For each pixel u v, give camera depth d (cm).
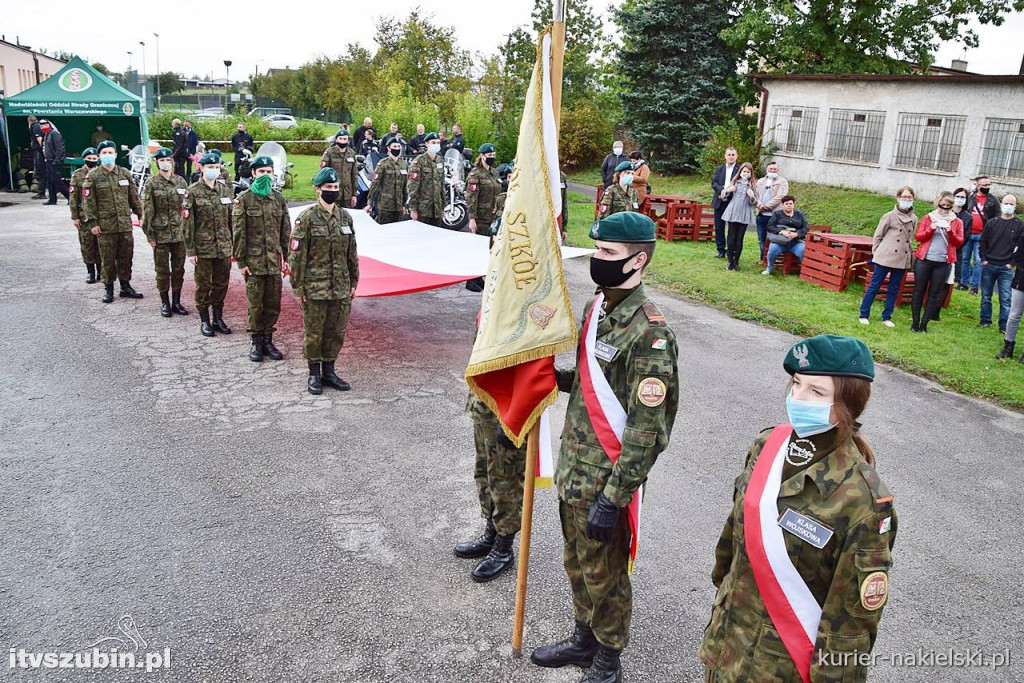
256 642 370
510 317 346
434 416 663
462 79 3275
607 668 336
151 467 551
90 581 414
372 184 1308
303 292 680
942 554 475
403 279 806
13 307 960
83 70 2041
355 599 407
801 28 2308
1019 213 1628
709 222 1584
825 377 219
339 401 693
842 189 2031
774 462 229
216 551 446
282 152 1758
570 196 2183
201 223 841
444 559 447
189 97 8150
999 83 1683
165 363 781
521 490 425
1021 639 395
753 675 228
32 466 546
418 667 357
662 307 1064
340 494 520
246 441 601
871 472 217
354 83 4016
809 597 220
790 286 1169
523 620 376
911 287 1088
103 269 988
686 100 2416
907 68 2456
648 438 300
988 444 650
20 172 2123
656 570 444
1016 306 845
